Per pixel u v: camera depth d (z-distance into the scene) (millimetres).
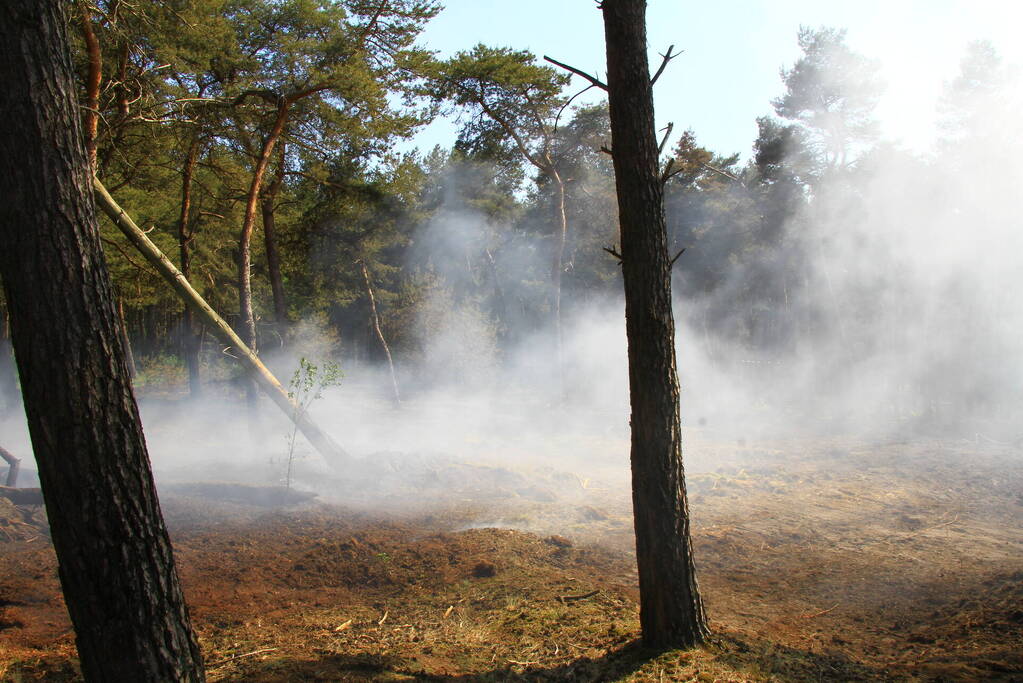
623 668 4355
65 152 2844
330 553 7457
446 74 21234
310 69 15398
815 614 5883
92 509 2818
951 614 5621
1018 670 4293
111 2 11500
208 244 23109
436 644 5180
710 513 9273
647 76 4539
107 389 2885
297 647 5148
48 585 6578
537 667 4633
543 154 23750
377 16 17031
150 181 20391
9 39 2744
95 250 2920
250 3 16016
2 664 4984
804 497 10094
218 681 4477
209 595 6418
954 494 9977
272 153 18391
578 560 7328
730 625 5496
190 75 16344
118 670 2859
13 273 2785
